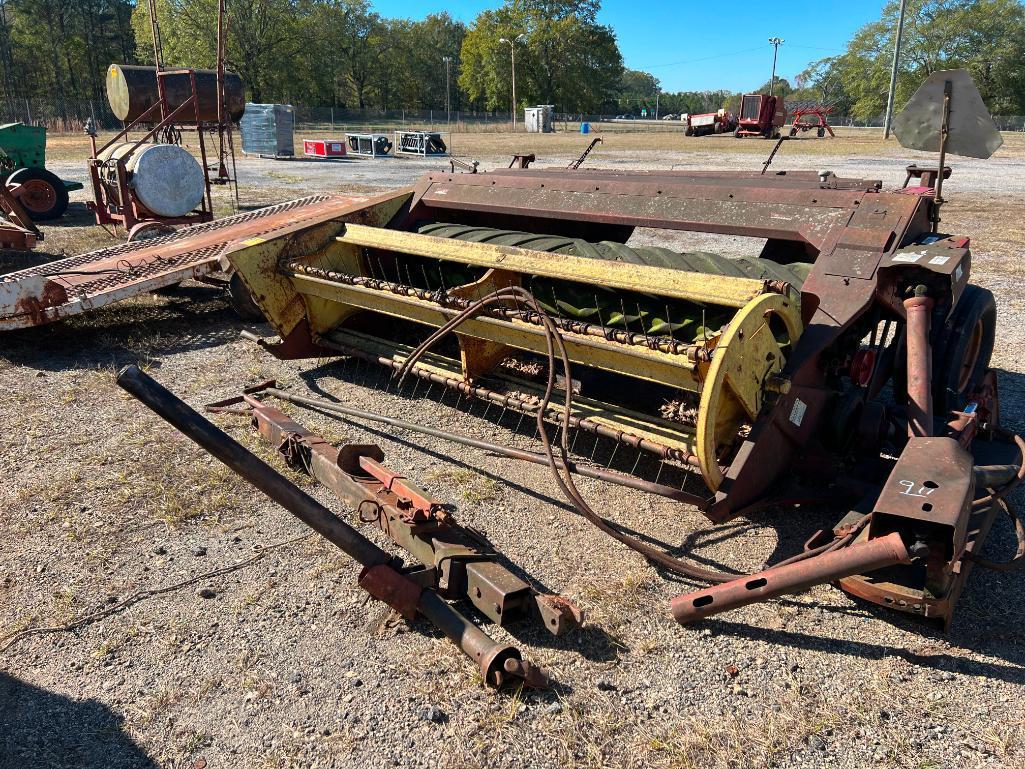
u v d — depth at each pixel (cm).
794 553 344
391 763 231
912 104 412
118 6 7569
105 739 241
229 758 234
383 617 291
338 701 255
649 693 260
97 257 716
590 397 451
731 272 403
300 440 390
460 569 294
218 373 568
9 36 7150
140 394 212
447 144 3538
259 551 341
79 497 382
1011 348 640
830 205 399
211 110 1126
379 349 512
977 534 302
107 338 644
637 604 308
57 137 4041
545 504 387
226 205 1428
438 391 533
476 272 507
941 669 272
